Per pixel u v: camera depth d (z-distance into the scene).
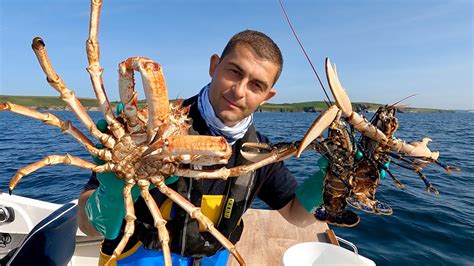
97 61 0.58
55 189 2.62
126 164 0.59
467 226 1.87
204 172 0.64
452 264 1.49
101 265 0.78
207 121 0.76
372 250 1.61
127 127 0.58
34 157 3.86
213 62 0.80
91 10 0.56
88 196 0.74
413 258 1.54
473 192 2.58
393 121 0.73
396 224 1.89
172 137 0.54
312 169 3.38
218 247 0.78
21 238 1.21
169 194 0.63
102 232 0.67
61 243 0.90
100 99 0.57
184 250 0.74
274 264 1.10
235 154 0.80
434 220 1.96
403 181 2.88
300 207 0.86
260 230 1.30
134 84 0.54
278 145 0.68
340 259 0.89
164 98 0.51
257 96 0.71
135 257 0.75
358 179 0.77
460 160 4.05
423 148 0.72
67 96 0.56
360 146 0.76
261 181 0.84
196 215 0.63
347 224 0.77
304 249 0.93
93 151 0.59
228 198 0.77
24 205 1.22
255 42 0.68
